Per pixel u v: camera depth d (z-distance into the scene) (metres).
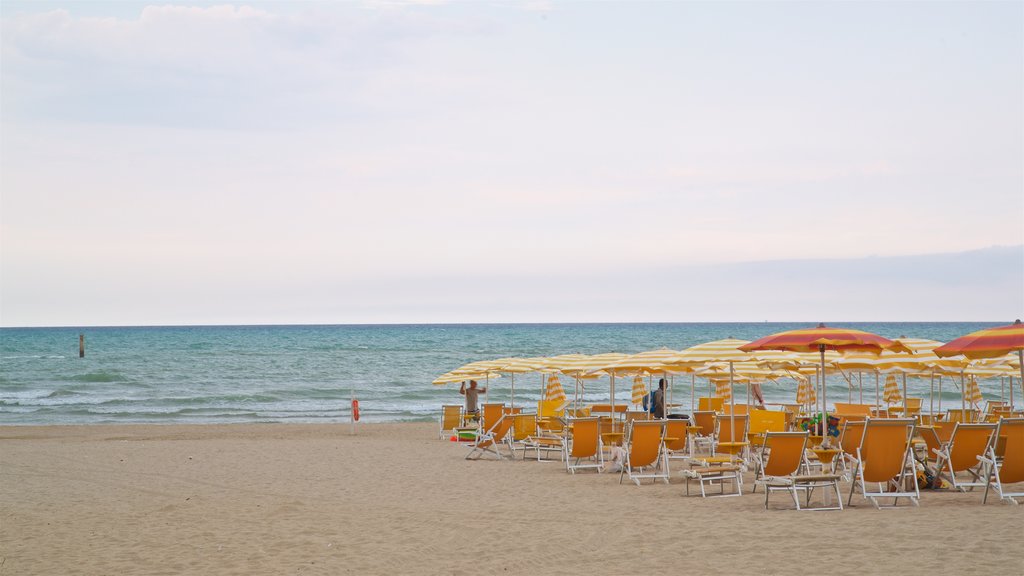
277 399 38.62
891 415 15.88
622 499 11.20
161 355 73.56
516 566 7.45
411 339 112.31
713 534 8.45
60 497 12.21
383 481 13.66
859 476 10.19
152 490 12.88
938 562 6.99
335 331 171.50
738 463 11.83
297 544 8.62
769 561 7.25
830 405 29.89
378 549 8.30
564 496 11.65
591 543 8.27
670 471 14.19
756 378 17.53
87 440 22.22
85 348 88.44
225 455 17.81
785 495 11.02
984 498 9.89
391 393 41.03
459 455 17.70
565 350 80.94
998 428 9.80
